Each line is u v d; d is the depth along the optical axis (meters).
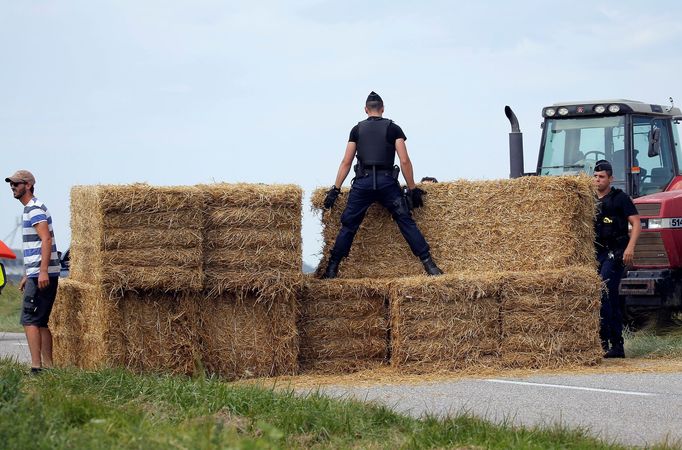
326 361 38.41
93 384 28.20
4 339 57.28
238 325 37.22
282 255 37.00
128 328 35.69
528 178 40.69
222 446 20.41
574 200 40.31
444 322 37.47
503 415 26.80
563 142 57.75
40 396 24.88
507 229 40.75
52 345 40.28
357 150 39.91
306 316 38.44
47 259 36.19
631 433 25.45
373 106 40.09
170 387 26.91
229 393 26.19
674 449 22.55
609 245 42.81
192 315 36.44
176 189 35.75
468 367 37.69
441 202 41.03
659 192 56.81
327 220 40.69
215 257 36.53
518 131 52.69
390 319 38.25
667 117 58.66
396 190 39.88
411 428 24.34
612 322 42.75
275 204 36.94
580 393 31.92
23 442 20.17
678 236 54.31
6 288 85.88
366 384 34.81
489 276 38.16
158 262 35.44
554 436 23.48
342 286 38.44
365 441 23.39
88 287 36.91
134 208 35.25
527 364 38.41
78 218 39.12
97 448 20.20
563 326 38.72
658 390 32.53
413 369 37.22
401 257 40.84
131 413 23.66
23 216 36.53
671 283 54.47
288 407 25.36
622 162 56.00
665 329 55.06
